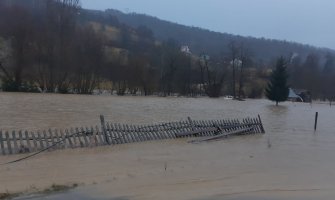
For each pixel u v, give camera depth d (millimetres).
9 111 34812
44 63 90250
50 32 98250
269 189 13812
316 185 14641
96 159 18094
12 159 17406
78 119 31922
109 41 151375
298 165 18375
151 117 37375
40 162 16969
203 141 25344
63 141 20469
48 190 12695
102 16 198125
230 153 21125
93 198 12117
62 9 103688
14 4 104125
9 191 12484
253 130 31047
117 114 38219
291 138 28750
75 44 98250
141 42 172625
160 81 114875
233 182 14625
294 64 166375
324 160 19938
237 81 133250
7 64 86625
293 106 82938
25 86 84375
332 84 161375
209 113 47188
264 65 163250
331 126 39500
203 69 124812
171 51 127562
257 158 19812
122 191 12922
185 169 16562
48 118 31359
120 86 102500
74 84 92688
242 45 161625
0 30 93625
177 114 42750
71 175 14883
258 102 93750
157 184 13914
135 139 23922
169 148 22109
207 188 13641
